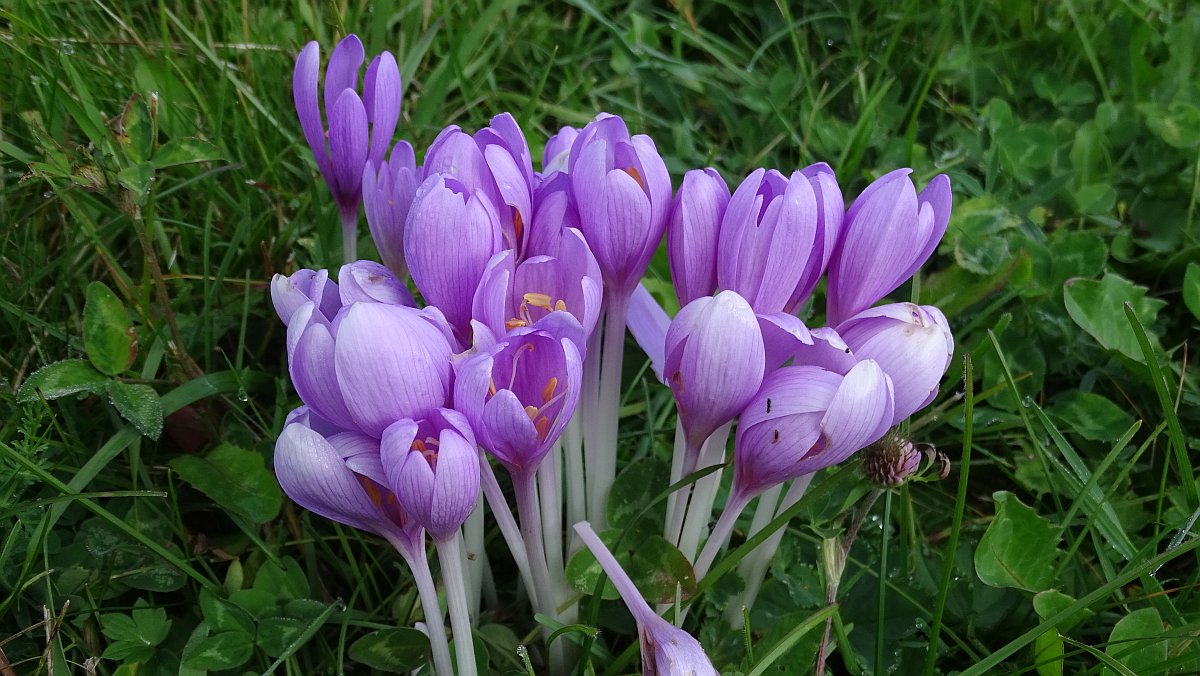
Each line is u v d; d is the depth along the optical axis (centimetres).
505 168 47
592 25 97
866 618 55
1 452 54
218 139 68
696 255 48
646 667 47
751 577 54
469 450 43
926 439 64
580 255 47
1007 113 82
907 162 78
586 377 52
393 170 51
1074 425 63
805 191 46
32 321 60
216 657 52
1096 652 50
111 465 59
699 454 51
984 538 55
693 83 89
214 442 60
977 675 50
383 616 56
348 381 43
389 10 78
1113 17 92
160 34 79
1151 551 56
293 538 59
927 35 93
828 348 46
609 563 48
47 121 67
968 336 68
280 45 79
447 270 46
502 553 60
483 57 87
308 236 69
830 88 92
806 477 51
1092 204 75
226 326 64
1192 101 83
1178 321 69
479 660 52
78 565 55
